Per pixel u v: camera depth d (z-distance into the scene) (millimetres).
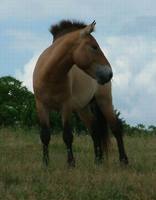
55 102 12492
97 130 14336
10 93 29234
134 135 22062
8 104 28594
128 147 17453
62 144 17656
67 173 11461
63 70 12180
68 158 12570
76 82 13250
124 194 10133
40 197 9875
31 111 25875
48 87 12273
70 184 10547
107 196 10047
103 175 11336
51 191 10141
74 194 10047
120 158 13875
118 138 14195
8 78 29672
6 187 10477
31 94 29797
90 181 10734
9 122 27609
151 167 12977
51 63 12148
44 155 12672
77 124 22281
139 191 10305
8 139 18812
